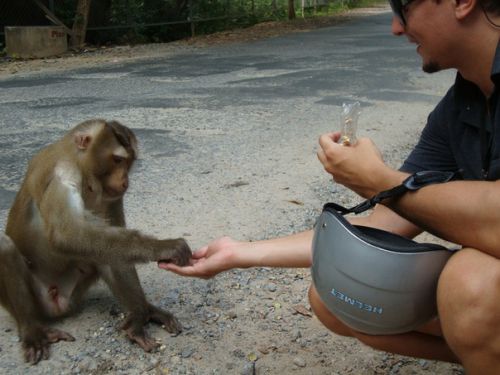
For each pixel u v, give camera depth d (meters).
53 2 7.64
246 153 2.89
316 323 1.56
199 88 4.51
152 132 3.24
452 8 0.96
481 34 0.97
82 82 4.84
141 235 1.36
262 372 1.36
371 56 6.26
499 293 0.90
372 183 1.03
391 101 4.07
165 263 1.32
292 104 3.94
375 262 0.99
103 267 1.51
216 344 1.46
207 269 1.28
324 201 2.33
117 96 4.22
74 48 7.23
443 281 0.96
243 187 2.45
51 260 1.51
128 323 1.47
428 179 0.99
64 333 1.46
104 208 1.57
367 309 1.02
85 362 1.37
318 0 14.01
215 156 2.84
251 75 5.11
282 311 1.61
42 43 6.66
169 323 1.51
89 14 7.84
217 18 9.48
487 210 0.91
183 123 3.44
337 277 1.03
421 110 3.83
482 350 0.94
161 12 8.88
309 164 2.74
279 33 8.99
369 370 1.37
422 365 1.39
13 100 4.11
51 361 1.39
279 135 3.21
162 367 1.37
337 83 4.70
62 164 1.46
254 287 1.73
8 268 1.44
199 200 2.31
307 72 5.23
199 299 1.66
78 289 1.57
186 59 6.22
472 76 1.02
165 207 2.24
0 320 1.57
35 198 1.49
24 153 2.89
